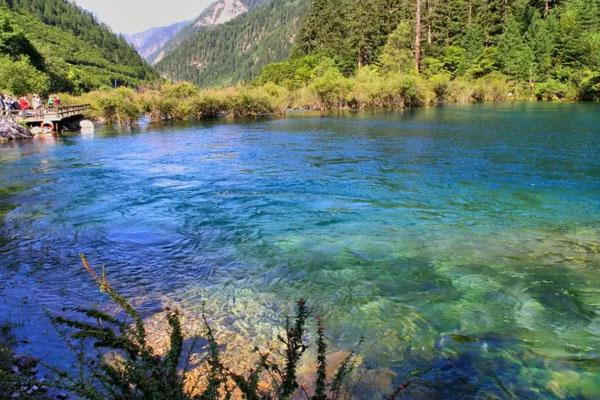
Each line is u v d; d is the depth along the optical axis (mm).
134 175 17703
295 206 12719
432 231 10375
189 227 11148
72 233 10852
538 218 11148
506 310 6812
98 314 3375
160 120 45500
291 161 19875
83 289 7801
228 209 12625
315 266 8602
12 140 29797
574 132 26484
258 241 10039
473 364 5520
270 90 58344
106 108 41188
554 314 6672
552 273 8031
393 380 5180
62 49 158250
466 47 74312
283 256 9141
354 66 79250
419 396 4914
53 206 13273
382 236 10141
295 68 82625
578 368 5426
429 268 8367
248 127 36062
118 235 10664
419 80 57312
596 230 10211
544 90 60750
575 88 58344
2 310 6980
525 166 17156
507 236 9945
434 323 6488
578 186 14031
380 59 68562
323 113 49094
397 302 7133
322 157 20625
